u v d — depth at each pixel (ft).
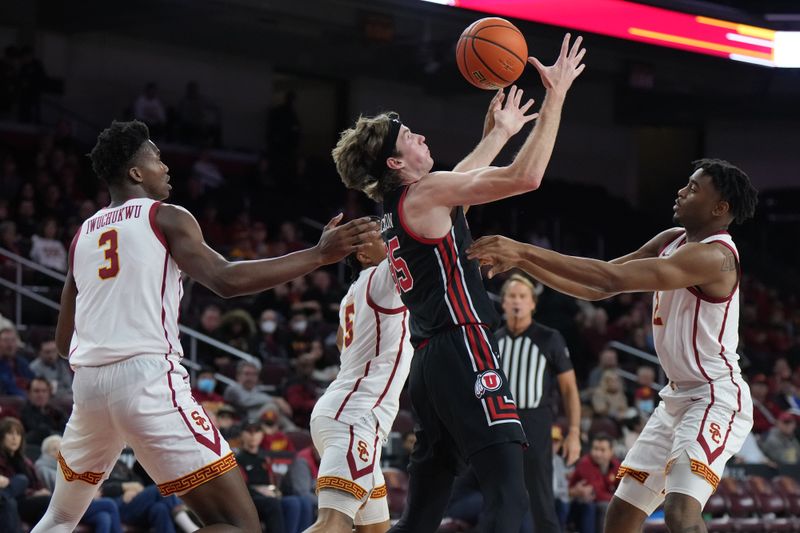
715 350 14.07
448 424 13.05
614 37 48.03
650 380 39.86
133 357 11.46
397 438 30.17
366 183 13.55
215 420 27.58
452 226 13.10
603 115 70.54
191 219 11.84
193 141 55.42
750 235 70.59
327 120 65.57
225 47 59.82
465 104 68.13
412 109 66.18
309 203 55.11
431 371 13.06
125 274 11.64
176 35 57.36
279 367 35.22
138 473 26.00
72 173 47.29
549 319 42.83
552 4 46.21
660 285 13.37
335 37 55.01
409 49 57.52
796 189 69.87
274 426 29.14
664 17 49.67
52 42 55.57
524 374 20.99
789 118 70.49
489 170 12.46
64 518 12.43
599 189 66.64
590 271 12.96
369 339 15.20
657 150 74.54
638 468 14.55
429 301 13.11
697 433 13.73
